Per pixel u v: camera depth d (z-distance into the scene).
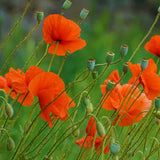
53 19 1.41
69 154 1.82
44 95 1.36
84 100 1.43
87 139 1.51
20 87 1.36
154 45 1.54
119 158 1.53
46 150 1.80
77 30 1.42
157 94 1.44
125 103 1.49
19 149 1.44
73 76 2.53
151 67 1.46
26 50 2.23
